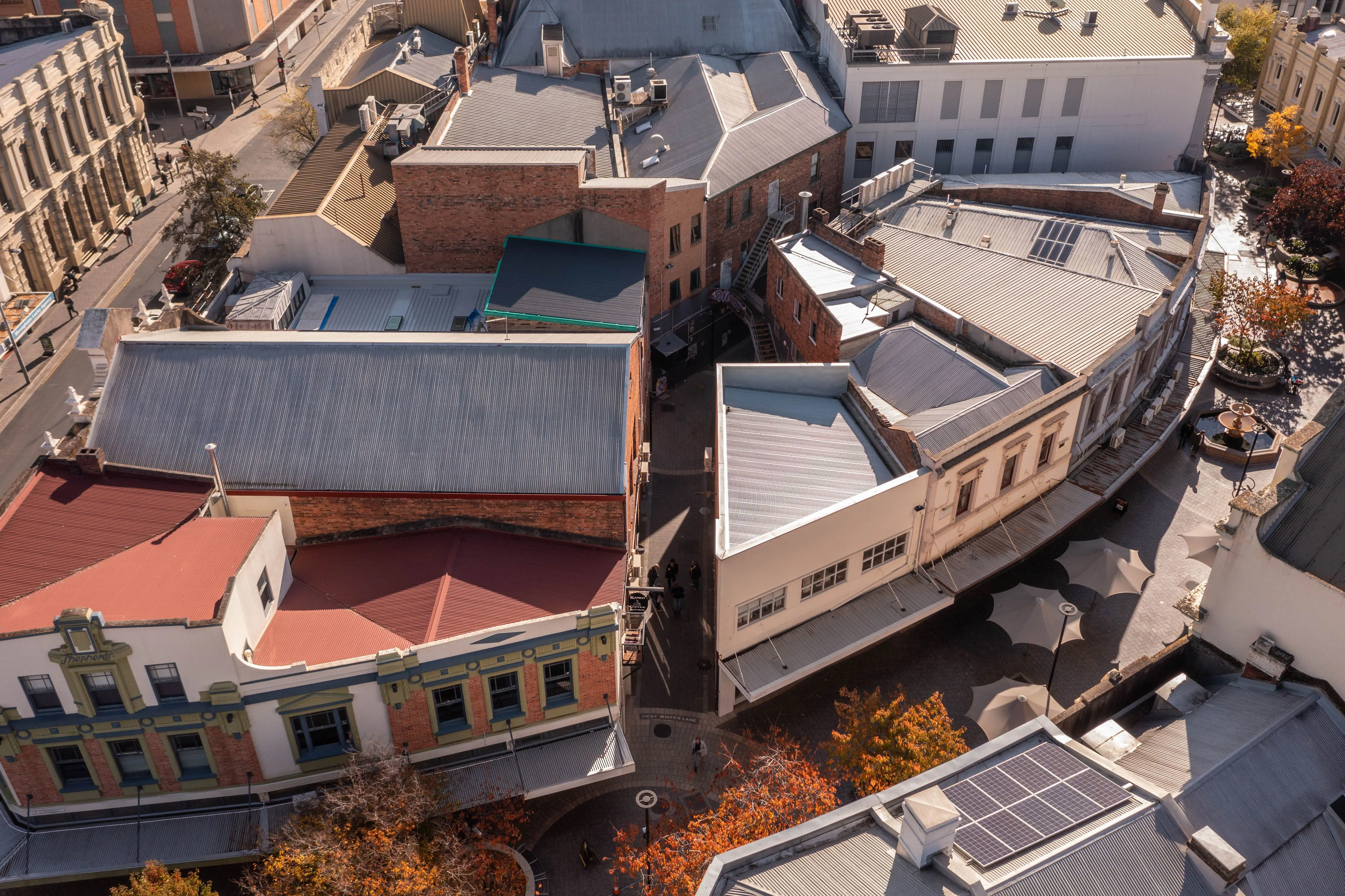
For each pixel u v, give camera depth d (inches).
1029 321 2262.6
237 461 1768.0
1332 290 3073.3
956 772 1249.4
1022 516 2102.6
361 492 1742.1
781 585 1775.3
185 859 1524.4
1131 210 2706.7
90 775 1557.6
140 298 3125.0
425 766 1632.6
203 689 1483.8
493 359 1854.1
